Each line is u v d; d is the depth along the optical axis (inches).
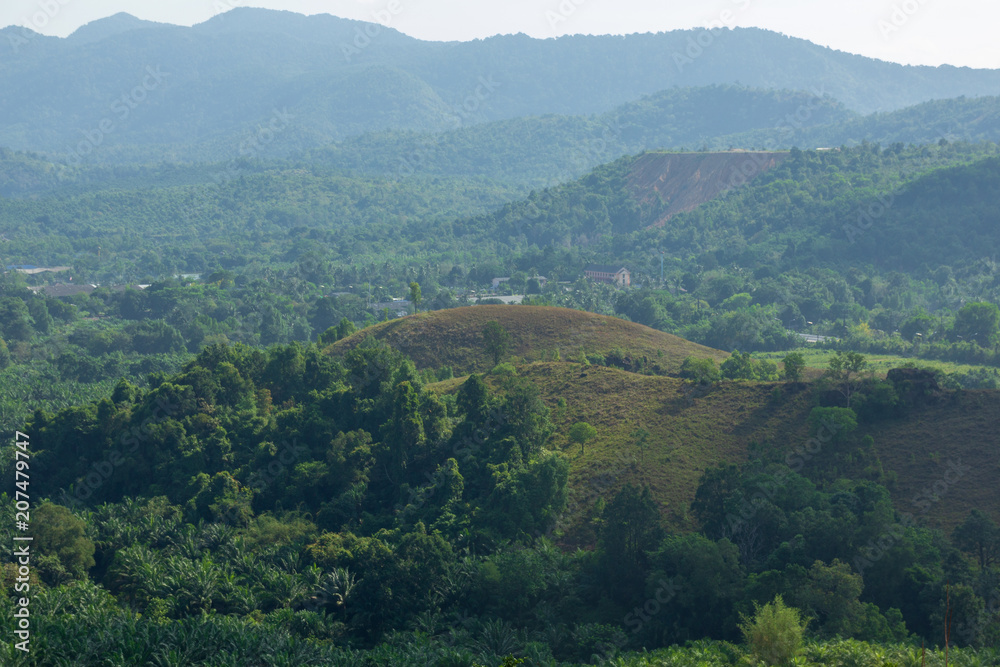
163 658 2245.3
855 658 2159.2
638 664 2247.8
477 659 2394.2
